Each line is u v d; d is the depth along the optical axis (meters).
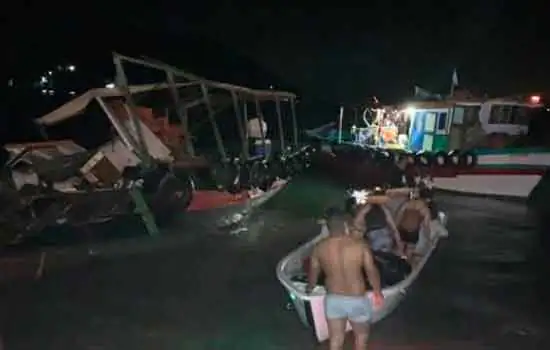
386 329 9.65
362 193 14.92
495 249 15.85
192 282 12.27
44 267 13.42
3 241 15.30
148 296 11.36
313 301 8.10
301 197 23.28
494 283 12.53
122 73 18.30
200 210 18.67
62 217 15.91
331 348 7.72
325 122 47.69
